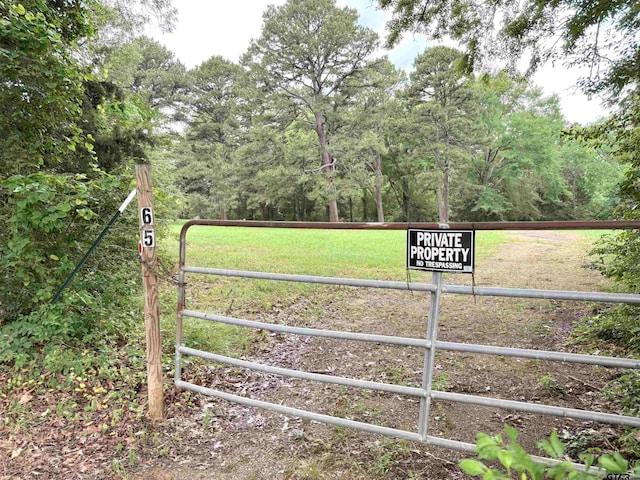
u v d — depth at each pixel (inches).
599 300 75.7
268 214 1766.7
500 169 1505.9
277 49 1200.8
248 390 138.4
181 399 128.4
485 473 34.7
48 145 183.0
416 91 1332.4
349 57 1212.5
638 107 159.0
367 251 468.8
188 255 411.8
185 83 1544.0
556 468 36.9
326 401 131.0
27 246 146.3
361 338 97.7
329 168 1279.5
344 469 96.2
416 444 106.3
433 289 90.2
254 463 99.7
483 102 1481.3
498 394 134.2
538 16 190.7
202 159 1456.7
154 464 100.1
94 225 167.6
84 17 212.4
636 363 73.5
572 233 812.6
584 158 1470.2
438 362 161.6
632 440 94.6
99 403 123.3
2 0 159.3
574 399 128.8
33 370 135.6
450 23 224.1
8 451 103.8
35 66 159.8
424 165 1461.6
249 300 247.8
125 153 272.8
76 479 94.7
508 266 393.7
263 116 1273.4
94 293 173.5
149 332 115.7
